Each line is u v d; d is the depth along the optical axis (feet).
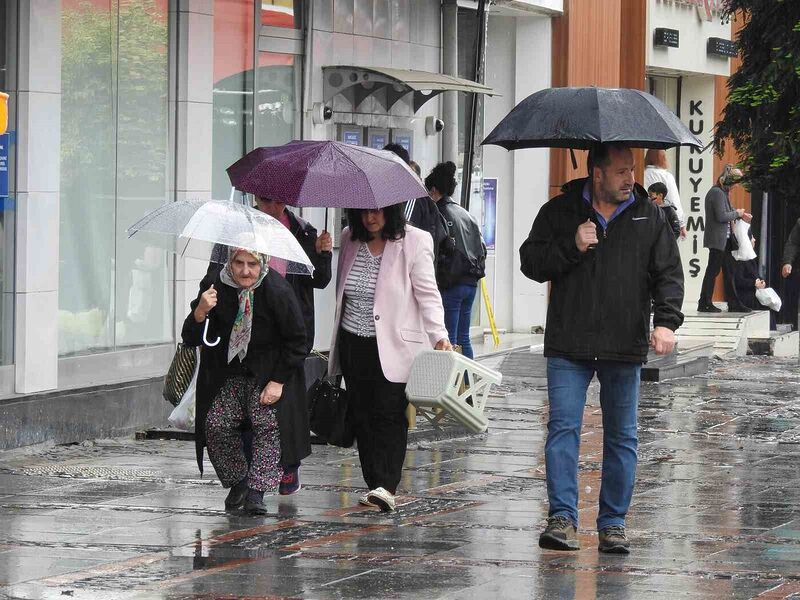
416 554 71.97
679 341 201.67
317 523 81.92
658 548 74.33
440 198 131.64
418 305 85.46
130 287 125.29
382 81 151.12
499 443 118.93
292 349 83.25
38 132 112.27
